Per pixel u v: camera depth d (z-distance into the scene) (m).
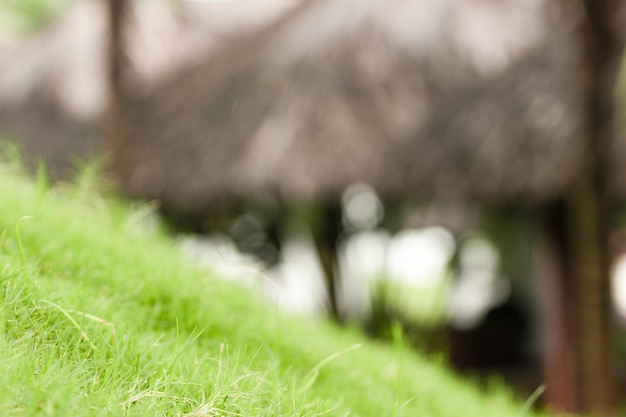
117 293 1.87
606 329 4.59
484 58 7.08
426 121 6.86
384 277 7.82
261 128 7.10
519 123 6.48
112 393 1.19
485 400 3.11
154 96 8.49
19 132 10.32
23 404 1.05
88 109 10.21
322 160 6.73
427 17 7.39
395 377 2.41
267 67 7.57
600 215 4.58
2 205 2.13
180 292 2.01
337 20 7.54
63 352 1.34
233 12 10.79
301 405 1.41
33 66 11.32
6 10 15.13
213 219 8.20
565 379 6.52
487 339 8.44
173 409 1.24
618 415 5.05
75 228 2.33
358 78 7.09
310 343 2.35
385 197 6.70
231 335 2.00
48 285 1.56
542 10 6.96
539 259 7.11
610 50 4.45
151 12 6.45
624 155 5.54
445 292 9.84
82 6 11.71
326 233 8.23
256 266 2.34
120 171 6.19
